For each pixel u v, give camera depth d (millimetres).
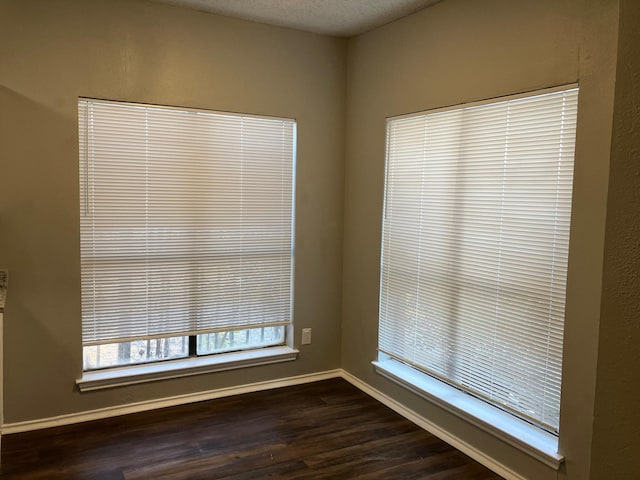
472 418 2658
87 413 3000
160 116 3053
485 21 2551
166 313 3193
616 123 756
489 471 2553
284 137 3469
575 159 2113
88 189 2910
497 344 2547
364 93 3467
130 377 3062
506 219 2473
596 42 2037
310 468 2549
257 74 3316
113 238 2996
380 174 3338
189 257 3225
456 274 2779
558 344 2246
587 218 2080
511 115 2432
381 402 3363
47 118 2754
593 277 2068
